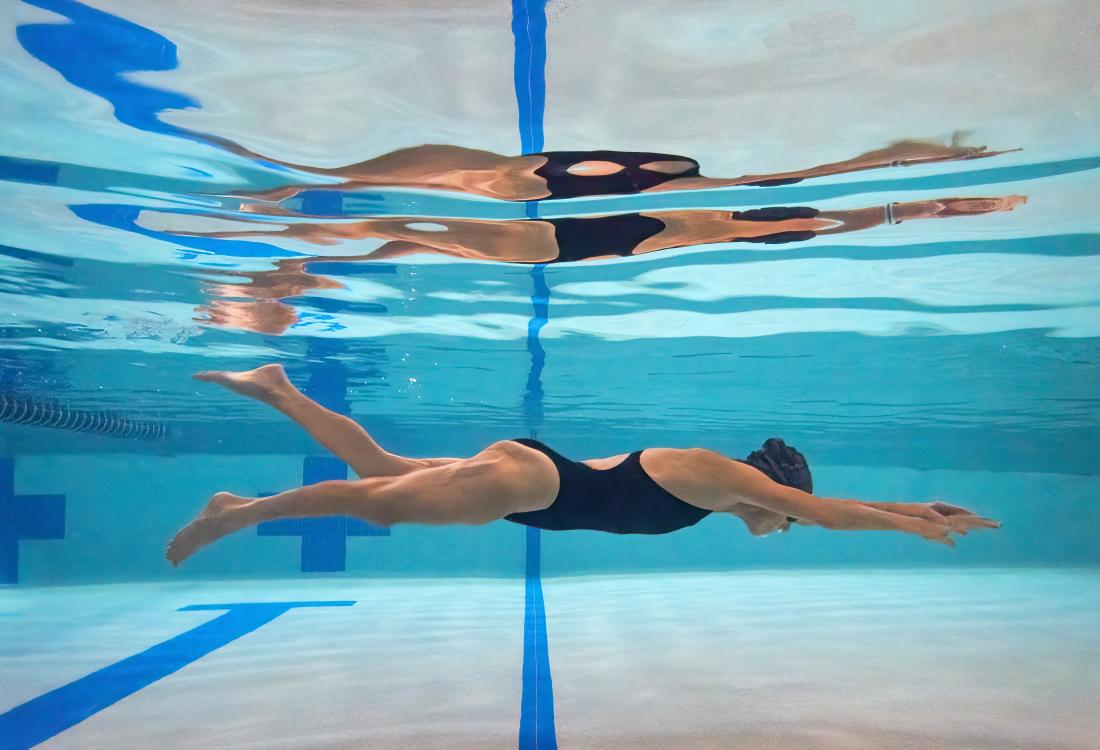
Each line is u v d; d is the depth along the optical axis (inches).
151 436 780.0
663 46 204.1
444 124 242.7
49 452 823.7
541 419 788.6
